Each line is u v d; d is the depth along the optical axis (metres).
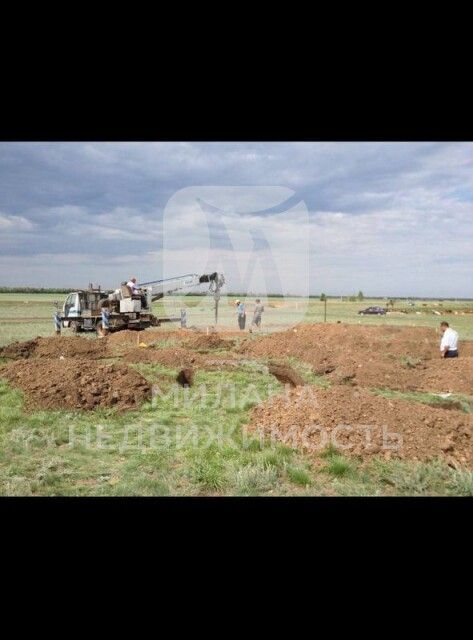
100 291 17.59
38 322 20.81
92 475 4.75
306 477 4.56
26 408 6.84
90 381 7.60
